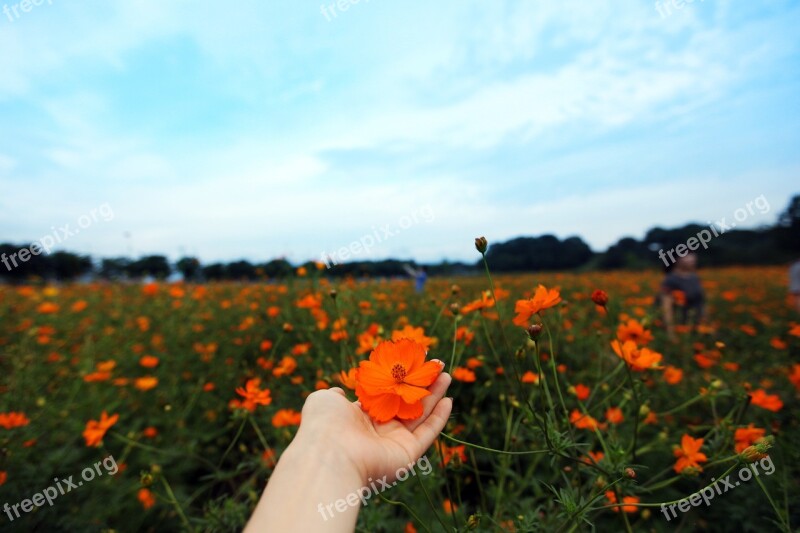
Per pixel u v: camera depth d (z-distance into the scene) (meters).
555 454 0.34
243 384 0.88
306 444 0.25
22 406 0.73
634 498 0.47
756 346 1.10
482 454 0.59
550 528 0.40
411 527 0.46
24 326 1.17
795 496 0.46
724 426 0.45
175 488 0.62
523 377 0.54
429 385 0.30
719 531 0.48
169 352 1.06
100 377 0.77
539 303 0.37
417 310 1.01
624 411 0.58
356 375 0.30
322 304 0.89
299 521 0.21
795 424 0.58
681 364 0.92
